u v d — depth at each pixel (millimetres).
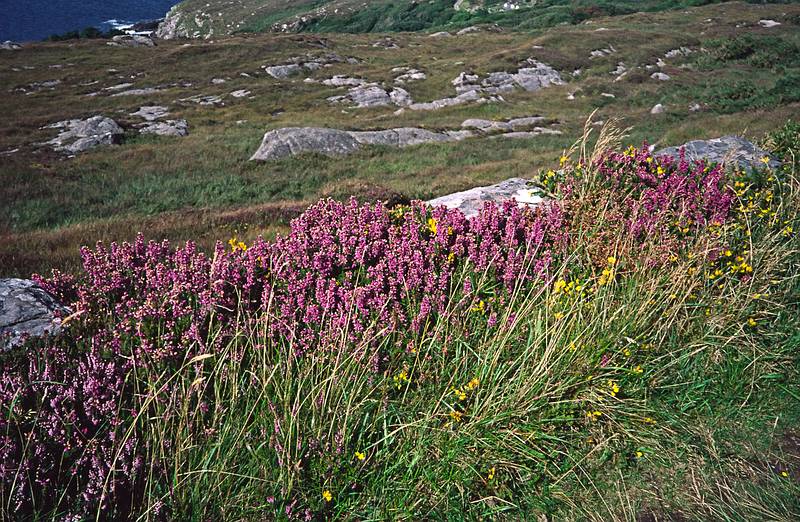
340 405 3412
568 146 27266
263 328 3836
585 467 3586
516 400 3678
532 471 3469
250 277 4473
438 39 70000
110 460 2996
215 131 33031
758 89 37844
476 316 4527
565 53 51656
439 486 3258
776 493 3434
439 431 3475
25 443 2924
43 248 10352
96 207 17797
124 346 3803
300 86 45750
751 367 4477
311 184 20625
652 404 4070
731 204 6320
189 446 3061
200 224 12117
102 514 2852
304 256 4852
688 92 40156
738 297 4871
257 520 3037
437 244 5242
